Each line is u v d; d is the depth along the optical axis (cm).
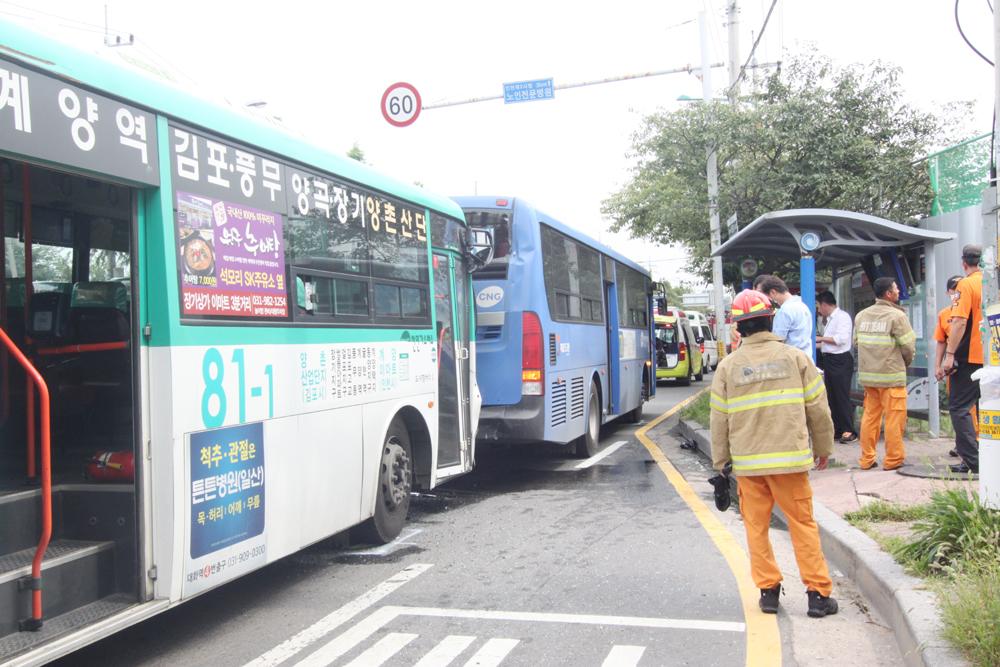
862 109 1543
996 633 362
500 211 979
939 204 1255
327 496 566
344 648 459
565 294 1084
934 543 504
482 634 473
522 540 696
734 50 1797
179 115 435
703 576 577
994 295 546
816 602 489
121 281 466
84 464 432
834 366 1015
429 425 746
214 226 457
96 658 453
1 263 475
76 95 373
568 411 1064
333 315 584
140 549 408
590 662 429
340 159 609
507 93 1514
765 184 1565
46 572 378
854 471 841
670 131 1667
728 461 505
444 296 802
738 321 500
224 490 453
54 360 464
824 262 1252
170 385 414
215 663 443
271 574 608
